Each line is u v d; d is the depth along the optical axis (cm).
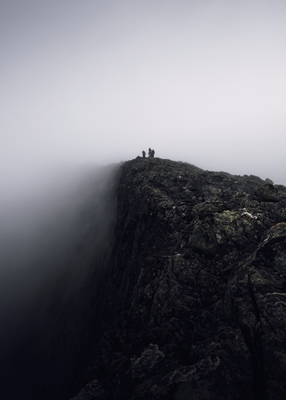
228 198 1902
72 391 1825
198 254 1362
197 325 979
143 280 1404
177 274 1252
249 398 638
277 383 635
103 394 786
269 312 797
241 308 900
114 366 919
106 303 2127
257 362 725
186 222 1719
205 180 2327
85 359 1902
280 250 1073
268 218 1434
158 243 1794
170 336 966
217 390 653
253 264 1036
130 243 2277
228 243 1341
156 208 2039
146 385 730
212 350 788
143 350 922
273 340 723
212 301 1091
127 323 1215
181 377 716
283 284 902
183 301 1112
